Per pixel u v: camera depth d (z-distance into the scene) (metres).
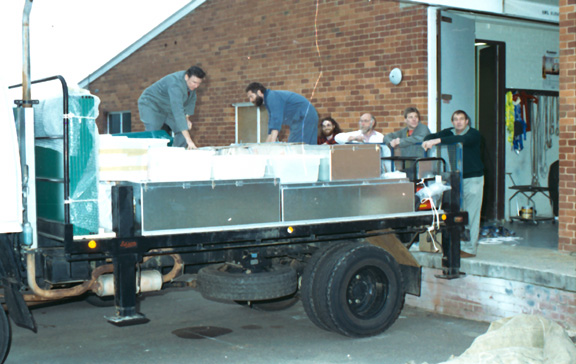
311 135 9.24
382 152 7.81
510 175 11.55
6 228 5.01
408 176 7.02
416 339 6.41
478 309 7.20
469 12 9.93
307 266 6.39
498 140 11.38
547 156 12.05
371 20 10.19
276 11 11.62
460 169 7.21
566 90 7.90
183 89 8.30
